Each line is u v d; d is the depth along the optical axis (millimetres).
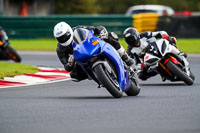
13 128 20312
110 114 23250
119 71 28375
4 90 34438
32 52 71438
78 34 27578
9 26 94375
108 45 28266
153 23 89125
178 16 89375
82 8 166500
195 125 20203
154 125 20406
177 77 34438
